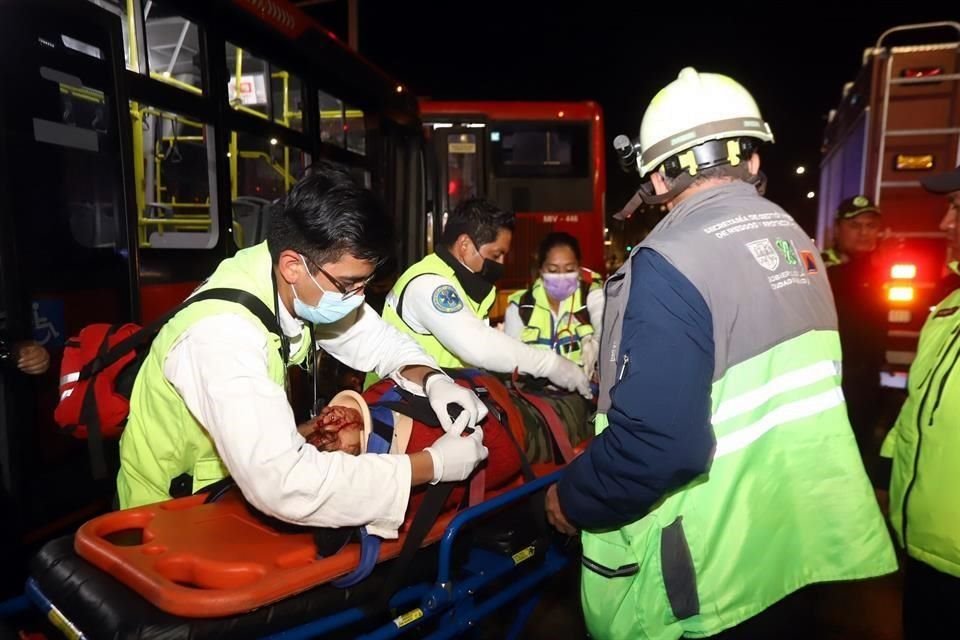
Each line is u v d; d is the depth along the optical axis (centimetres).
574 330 337
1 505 233
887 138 520
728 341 142
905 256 516
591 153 777
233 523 169
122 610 137
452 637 184
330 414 180
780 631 154
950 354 180
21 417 240
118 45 279
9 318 233
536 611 314
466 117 760
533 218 772
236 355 148
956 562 174
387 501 152
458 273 264
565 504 162
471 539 196
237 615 139
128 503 185
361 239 153
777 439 146
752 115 156
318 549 159
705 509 146
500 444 202
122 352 178
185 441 173
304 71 428
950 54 507
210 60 342
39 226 246
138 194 342
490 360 243
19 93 239
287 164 436
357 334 212
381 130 550
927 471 180
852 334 414
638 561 152
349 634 173
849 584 344
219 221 351
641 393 136
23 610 160
